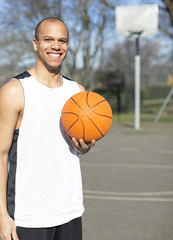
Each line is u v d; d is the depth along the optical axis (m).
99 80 25.75
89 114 2.26
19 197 2.11
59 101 2.27
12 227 1.99
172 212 4.77
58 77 2.33
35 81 2.19
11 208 2.12
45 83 2.25
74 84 2.49
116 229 4.16
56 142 2.21
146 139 12.98
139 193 5.77
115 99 25.77
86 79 24.55
